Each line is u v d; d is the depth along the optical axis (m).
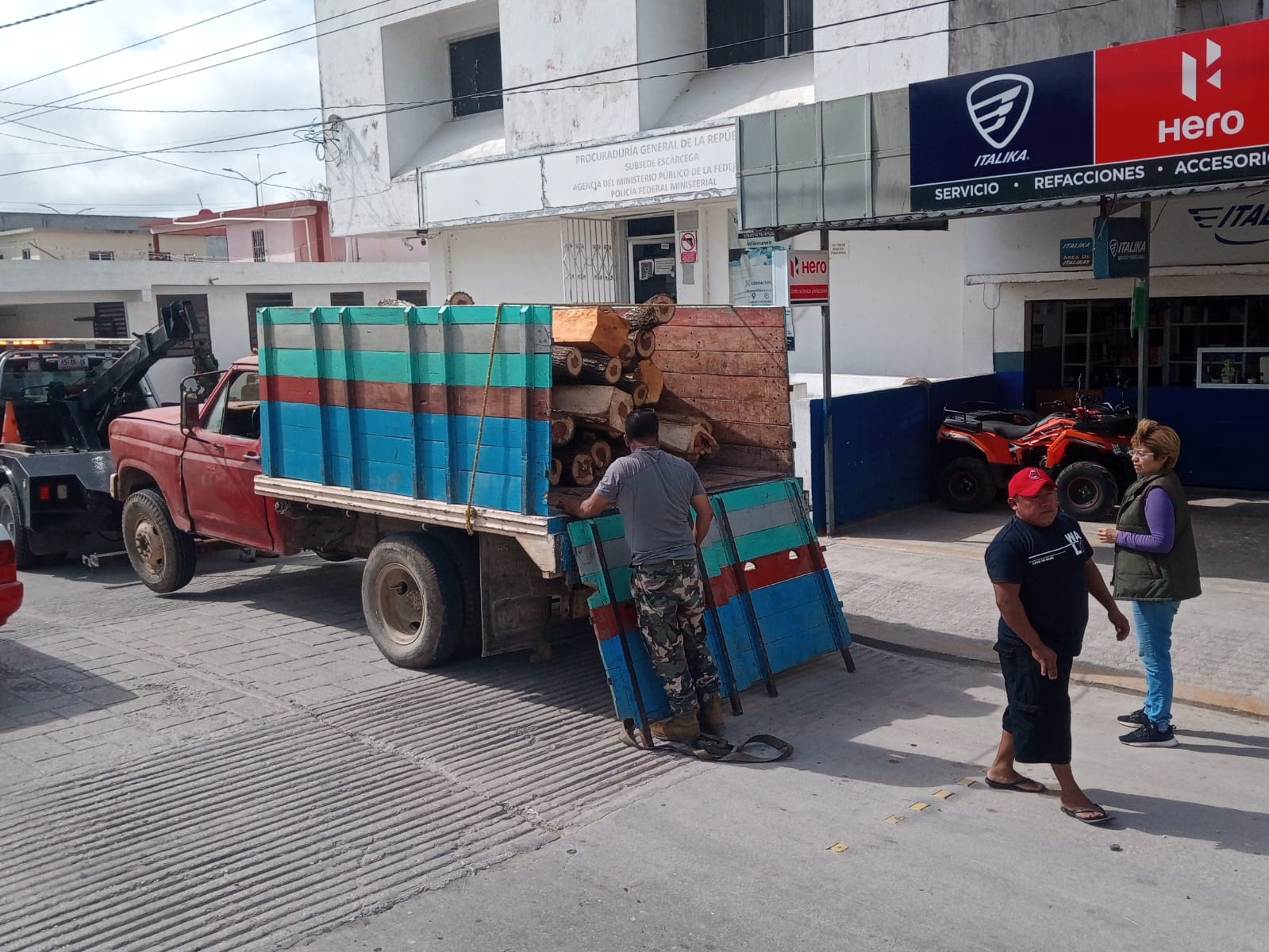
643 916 4.20
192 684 7.09
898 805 5.15
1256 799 5.14
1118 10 13.00
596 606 5.93
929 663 7.29
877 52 13.35
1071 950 3.91
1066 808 4.98
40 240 42.53
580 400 6.47
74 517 11.29
